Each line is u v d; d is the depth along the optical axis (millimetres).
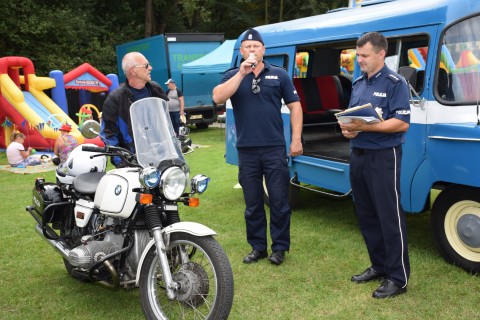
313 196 7090
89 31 22828
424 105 4348
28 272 4523
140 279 3365
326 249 4914
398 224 3732
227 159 7156
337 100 7656
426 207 4480
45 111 12430
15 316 3670
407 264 3805
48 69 20172
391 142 3652
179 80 15914
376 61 3643
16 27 19719
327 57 7648
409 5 4703
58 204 3967
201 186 3416
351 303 3740
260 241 4629
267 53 6441
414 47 4789
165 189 3207
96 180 3783
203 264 4008
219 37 16625
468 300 3709
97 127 3484
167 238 3254
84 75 14398
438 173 4262
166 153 3438
